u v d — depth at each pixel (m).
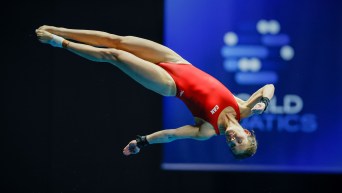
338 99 29.61
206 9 29.56
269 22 29.67
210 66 29.47
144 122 30.44
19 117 30.23
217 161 29.52
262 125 29.55
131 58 19.23
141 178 30.59
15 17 30.05
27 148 30.28
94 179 30.52
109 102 30.41
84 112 30.36
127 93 30.45
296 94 29.62
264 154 29.52
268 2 29.69
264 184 30.75
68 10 30.14
